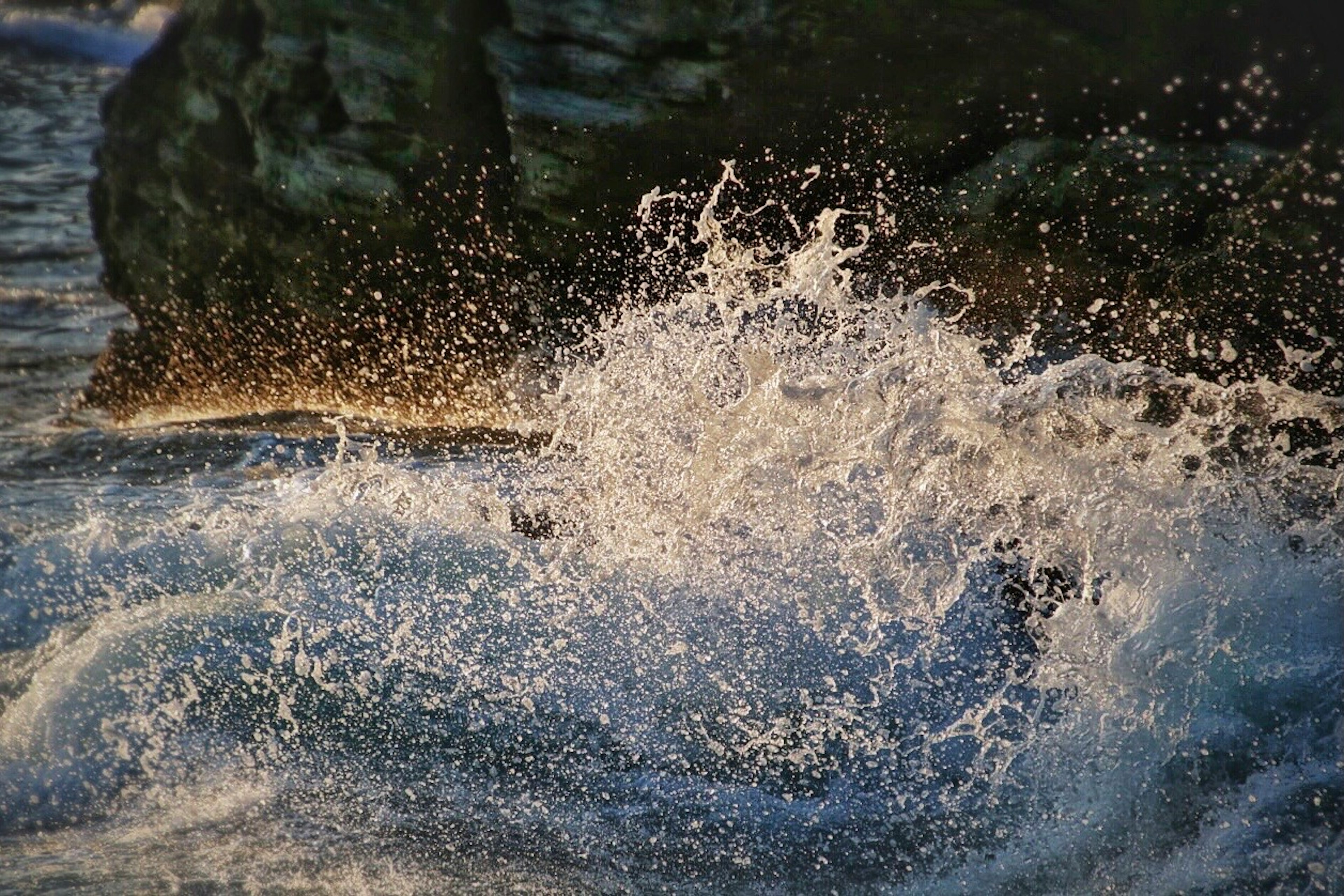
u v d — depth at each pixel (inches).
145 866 374.0
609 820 396.8
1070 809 392.2
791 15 568.7
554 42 593.6
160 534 507.5
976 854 383.6
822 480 476.1
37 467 600.7
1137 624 424.5
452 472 551.8
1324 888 359.6
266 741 418.9
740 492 482.0
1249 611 424.2
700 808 399.5
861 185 578.2
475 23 606.9
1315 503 454.3
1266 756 394.0
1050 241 563.2
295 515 511.8
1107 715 407.5
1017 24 560.4
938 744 412.5
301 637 448.5
